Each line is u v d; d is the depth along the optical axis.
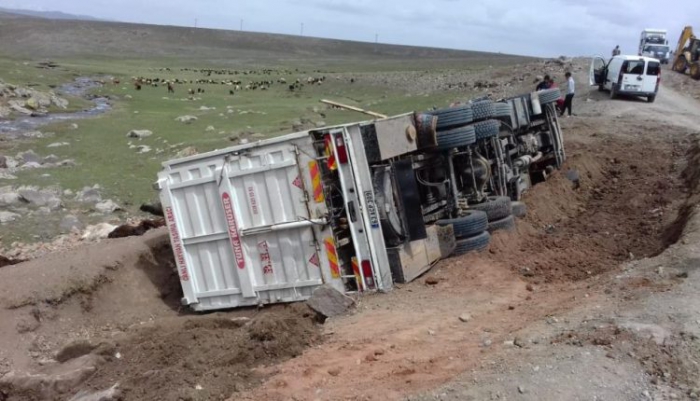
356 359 7.05
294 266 9.46
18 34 132.62
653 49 51.47
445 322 7.88
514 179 13.72
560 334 6.50
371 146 9.24
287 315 8.52
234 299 10.00
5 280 10.48
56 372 8.18
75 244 13.89
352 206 9.16
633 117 24.47
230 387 6.89
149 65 88.44
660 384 5.39
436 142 10.43
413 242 9.71
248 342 7.90
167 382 7.23
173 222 10.18
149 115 33.22
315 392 6.39
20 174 19.02
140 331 9.16
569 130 22.17
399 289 9.34
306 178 9.17
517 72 46.09
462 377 5.96
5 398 7.78
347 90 51.75
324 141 9.16
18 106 32.47
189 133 26.58
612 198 15.11
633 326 6.20
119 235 14.17
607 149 18.77
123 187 17.97
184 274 10.27
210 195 9.83
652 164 17.09
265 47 150.88
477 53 151.38
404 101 39.12
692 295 6.78
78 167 20.38
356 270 9.30
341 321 8.49
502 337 6.96
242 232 9.61
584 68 41.69
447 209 11.03
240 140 23.84
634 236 11.84
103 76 57.03
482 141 12.10
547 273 9.98
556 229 13.08
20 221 15.16
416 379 6.22
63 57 95.94
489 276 9.59
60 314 10.07
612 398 5.25
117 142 24.97
